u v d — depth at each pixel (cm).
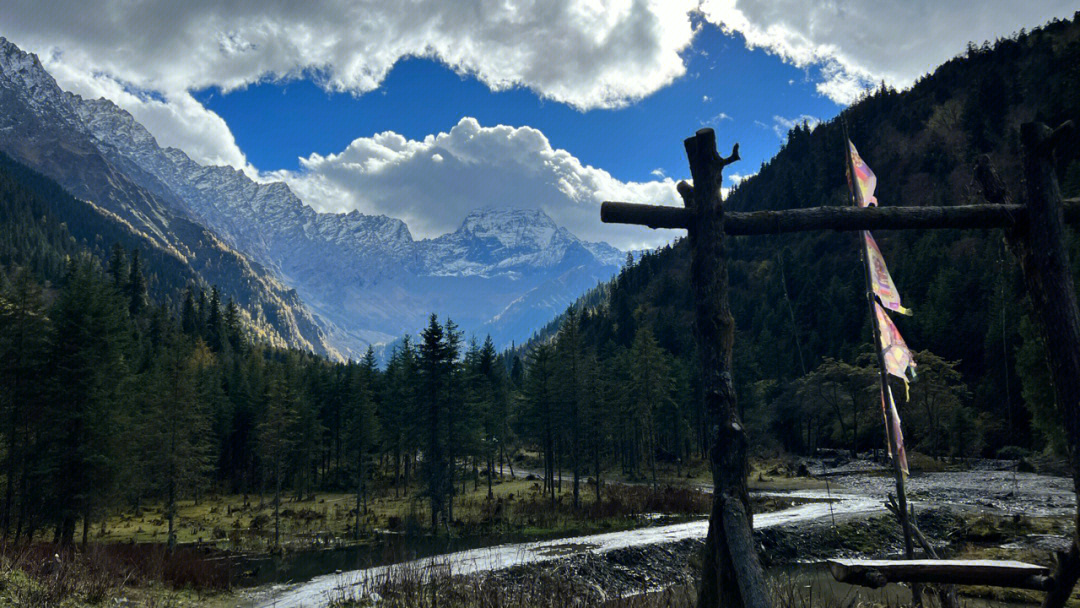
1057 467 4588
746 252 16562
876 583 383
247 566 2703
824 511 3212
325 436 6969
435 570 1206
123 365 3653
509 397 7750
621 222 462
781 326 10956
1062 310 412
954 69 18988
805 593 1112
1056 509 3061
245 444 7100
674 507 3853
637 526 3228
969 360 7569
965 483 4331
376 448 6394
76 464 3209
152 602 1392
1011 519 2630
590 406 4894
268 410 4875
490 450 5416
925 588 896
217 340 13488
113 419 3369
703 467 6875
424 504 4947
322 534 3712
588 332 15638
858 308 9925
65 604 1156
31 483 3159
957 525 2745
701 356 435
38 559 1431
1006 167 12588
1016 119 14738
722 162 452
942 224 451
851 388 7231
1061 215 429
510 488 6022
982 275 8600
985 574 393
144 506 5431
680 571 2188
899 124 18262
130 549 2548
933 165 15488
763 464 6756
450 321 4409
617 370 7081
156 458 3594
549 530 3297
